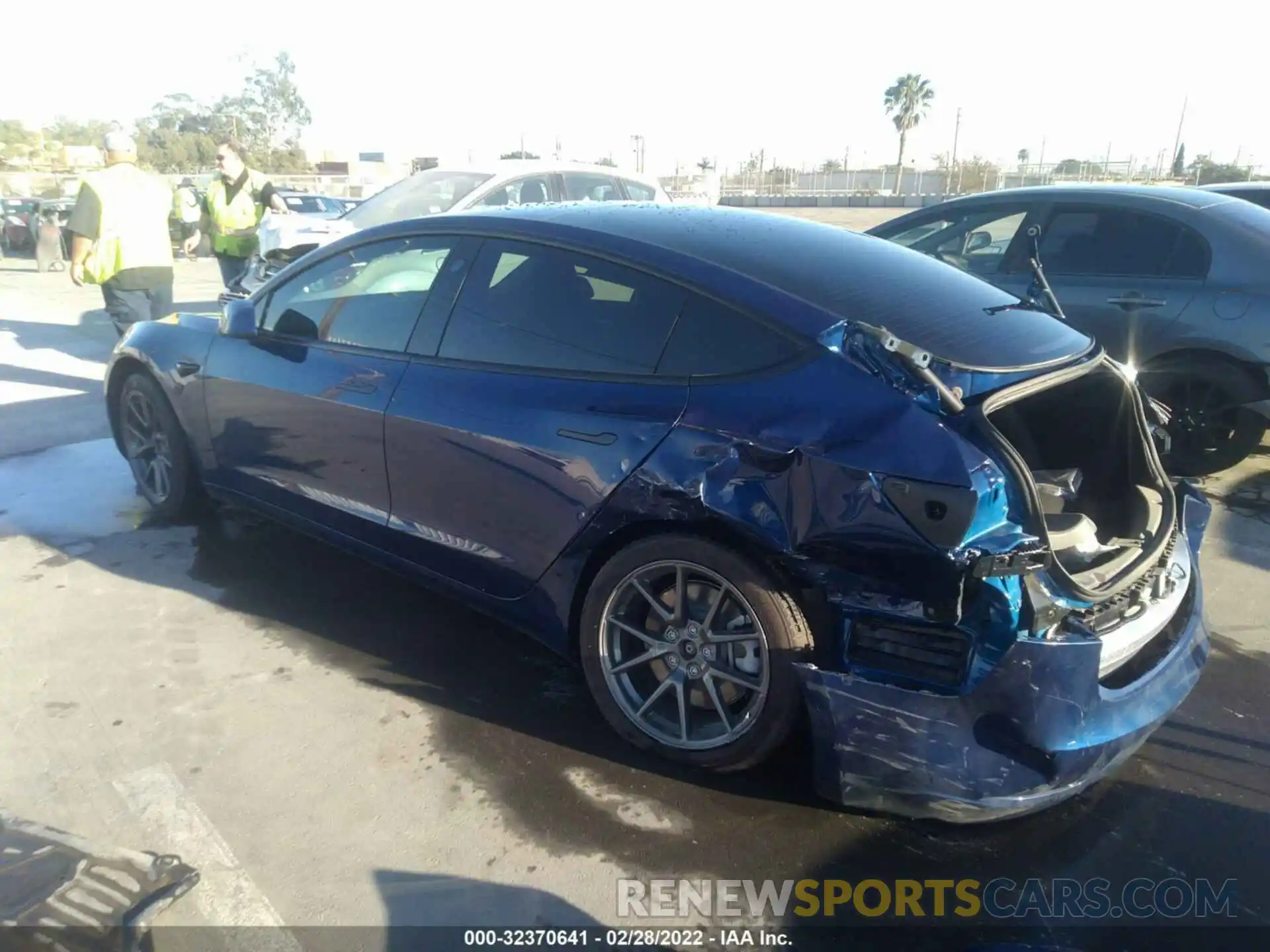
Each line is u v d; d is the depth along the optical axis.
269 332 3.92
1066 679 2.25
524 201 8.05
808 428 2.46
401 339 3.43
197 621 3.67
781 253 3.06
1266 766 2.96
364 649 3.49
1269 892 2.44
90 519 4.65
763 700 2.59
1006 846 2.59
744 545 2.55
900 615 2.36
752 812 2.69
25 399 6.93
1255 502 5.27
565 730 3.04
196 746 2.91
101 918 2.11
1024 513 2.30
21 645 3.46
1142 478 3.04
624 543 2.83
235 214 8.26
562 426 2.88
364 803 2.68
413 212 7.87
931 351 2.58
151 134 53.34
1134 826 2.68
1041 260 5.75
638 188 9.06
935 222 6.39
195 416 4.21
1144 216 5.39
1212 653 3.65
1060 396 3.13
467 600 3.36
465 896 2.37
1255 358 4.95
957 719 2.31
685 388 2.71
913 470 2.29
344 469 3.56
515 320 3.15
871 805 2.48
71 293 13.66
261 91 57.91
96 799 2.65
